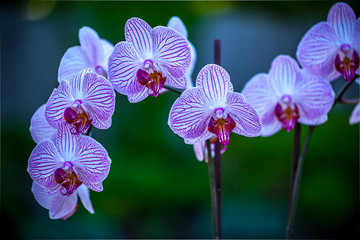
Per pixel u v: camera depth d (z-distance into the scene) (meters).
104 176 0.88
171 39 0.87
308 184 2.16
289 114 0.97
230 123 0.87
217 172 0.94
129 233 2.23
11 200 2.32
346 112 2.46
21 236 2.22
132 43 0.87
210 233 2.19
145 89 0.89
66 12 3.13
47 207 0.92
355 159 2.18
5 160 2.56
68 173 0.89
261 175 2.29
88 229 2.19
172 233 2.22
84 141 0.88
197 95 0.86
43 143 0.88
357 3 2.76
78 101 0.87
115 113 2.76
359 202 2.11
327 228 2.11
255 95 0.98
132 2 2.88
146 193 2.33
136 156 2.58
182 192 2.34
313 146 2.22
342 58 0.94
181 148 2.62
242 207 2.18
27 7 3.49
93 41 0.93
